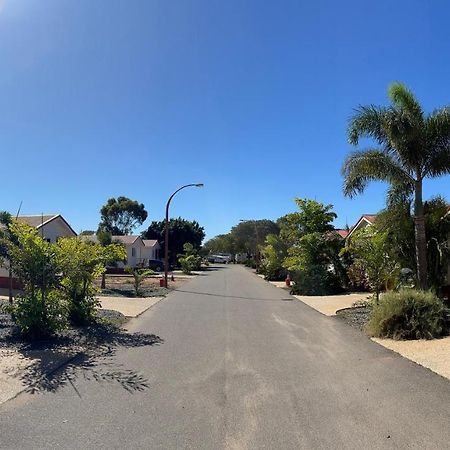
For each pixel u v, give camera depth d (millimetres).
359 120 16734
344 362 8961
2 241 13375
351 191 17297
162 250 78438
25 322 11039
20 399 6641
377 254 16312
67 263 12250
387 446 4980
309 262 25812
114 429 5492
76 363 8961
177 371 8305
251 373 8141
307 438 5211
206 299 22562
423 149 16297
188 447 4980
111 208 95625
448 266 17172
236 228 112562
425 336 11531
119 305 19562
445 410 6109
